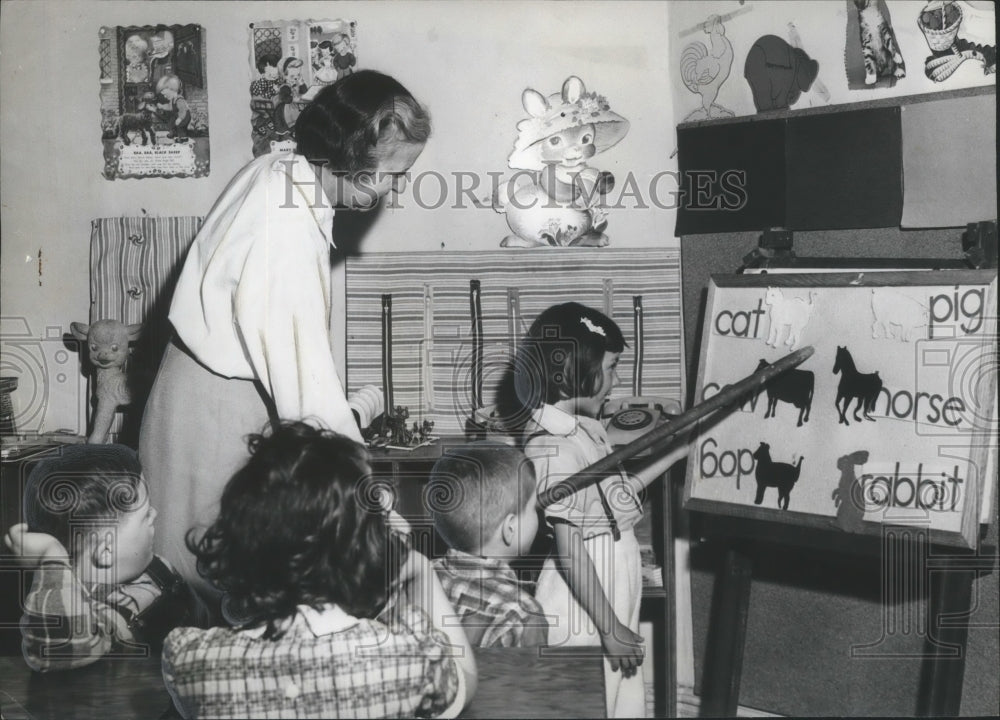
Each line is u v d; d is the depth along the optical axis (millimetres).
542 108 2529
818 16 2381
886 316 2184
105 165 2596
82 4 2582
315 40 2549
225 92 2568
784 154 2404
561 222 2537
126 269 2588
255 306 2193
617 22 2518
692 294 2523
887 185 2322
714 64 2473
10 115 2602
